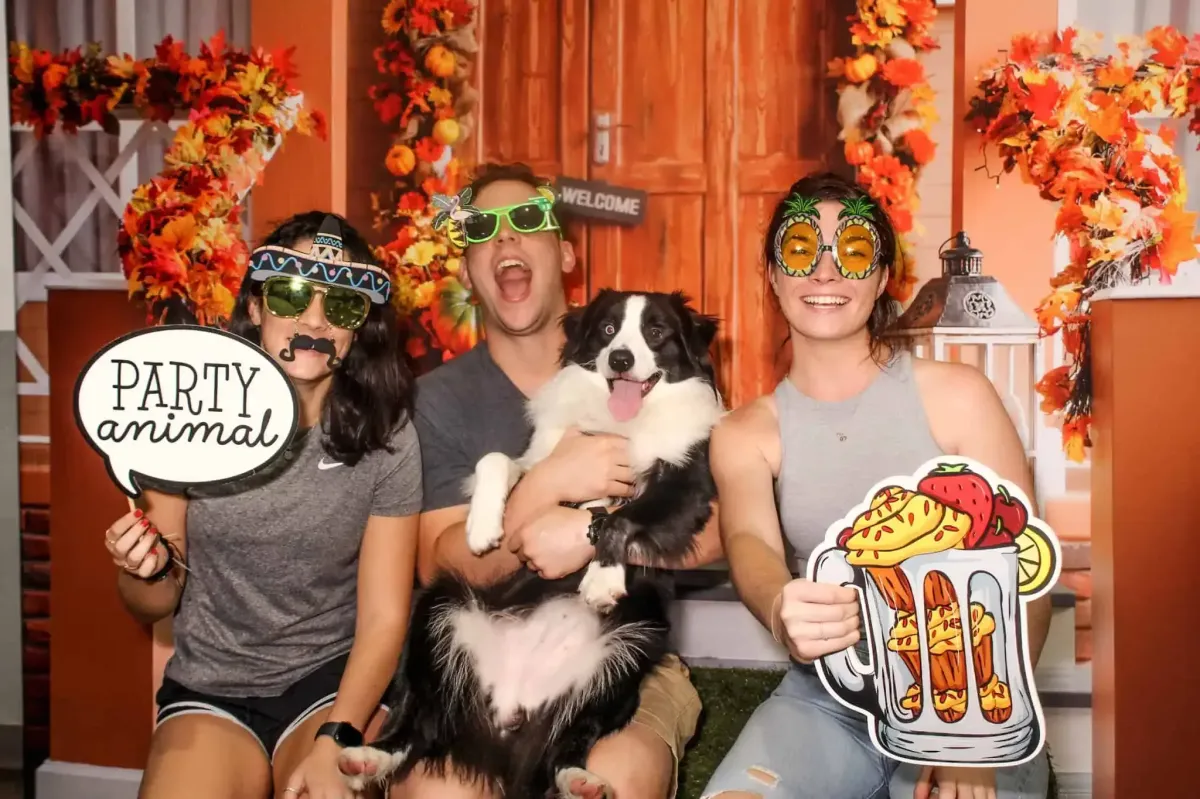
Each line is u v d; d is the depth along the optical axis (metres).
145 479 1.98
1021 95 2.29
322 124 2.56
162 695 2.07
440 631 2.17
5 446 2.59
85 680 2.59
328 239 2.08
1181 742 2.21
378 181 2.56
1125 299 2.22
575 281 2.52
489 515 2.20
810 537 2.09
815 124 2.40
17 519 2.60
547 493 2.27
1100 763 2.26
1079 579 2.29
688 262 2.48
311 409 2.11
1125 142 2.26
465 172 2.53
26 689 2.61
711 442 2.21
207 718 1.99
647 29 2.44
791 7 2.39
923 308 2.37
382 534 2.10
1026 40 2.29
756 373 2.47
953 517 1.83
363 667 2.01
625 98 2.46
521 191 2.38
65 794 2.60
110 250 2.61
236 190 2.59
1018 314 2.33
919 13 2.33
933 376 2.07
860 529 1.85
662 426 2.30
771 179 2.43
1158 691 2.21
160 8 2.57
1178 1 2.23
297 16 2.54
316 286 2.04
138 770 2.57
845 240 2.00
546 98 2.49
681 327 2.35
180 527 2.04
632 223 2.49
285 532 2.03
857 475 2.06
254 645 2.06
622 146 2.48
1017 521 1.82
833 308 2.02
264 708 2.04
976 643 1.82
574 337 2.43
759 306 2.46
